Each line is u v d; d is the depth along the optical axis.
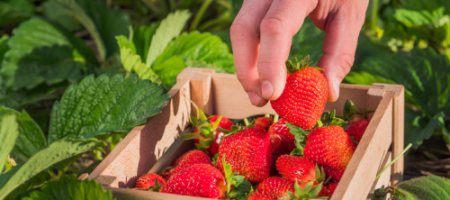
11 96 0.73
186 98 0.56
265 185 0.46
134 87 0.51
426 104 0.70
